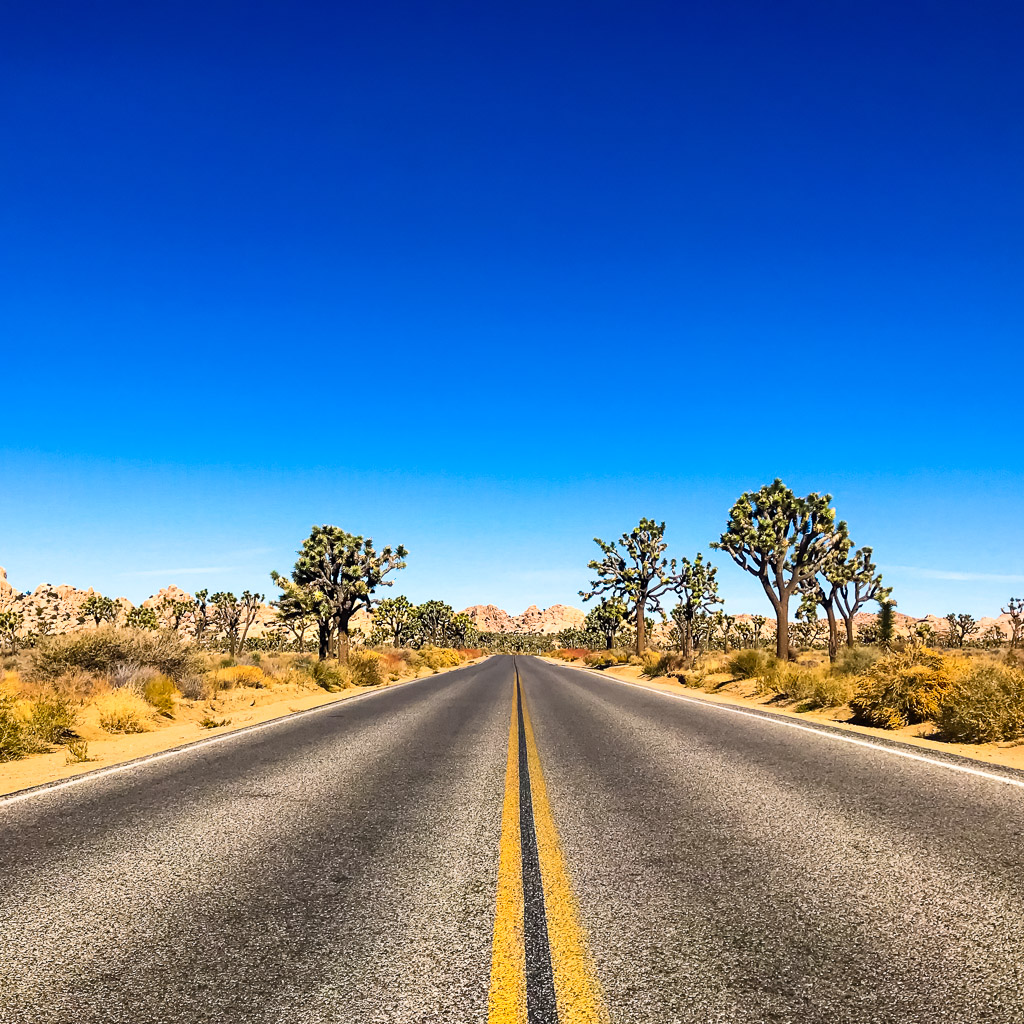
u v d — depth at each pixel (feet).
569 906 11.47
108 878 13.11
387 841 15.53
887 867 13.00
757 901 11.53
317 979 9.05
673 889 12.18
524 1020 7.93
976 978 8.82
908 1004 8.21
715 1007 8.18
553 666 143.84
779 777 21.40
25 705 33.55
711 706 45.50
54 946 10.19
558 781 22.11
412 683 77.66
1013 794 18.15
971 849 13.83
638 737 31.45
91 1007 8.45
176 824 17.03
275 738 32.32
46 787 21.38
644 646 147.23
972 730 28.04
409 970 9.26
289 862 14.05
